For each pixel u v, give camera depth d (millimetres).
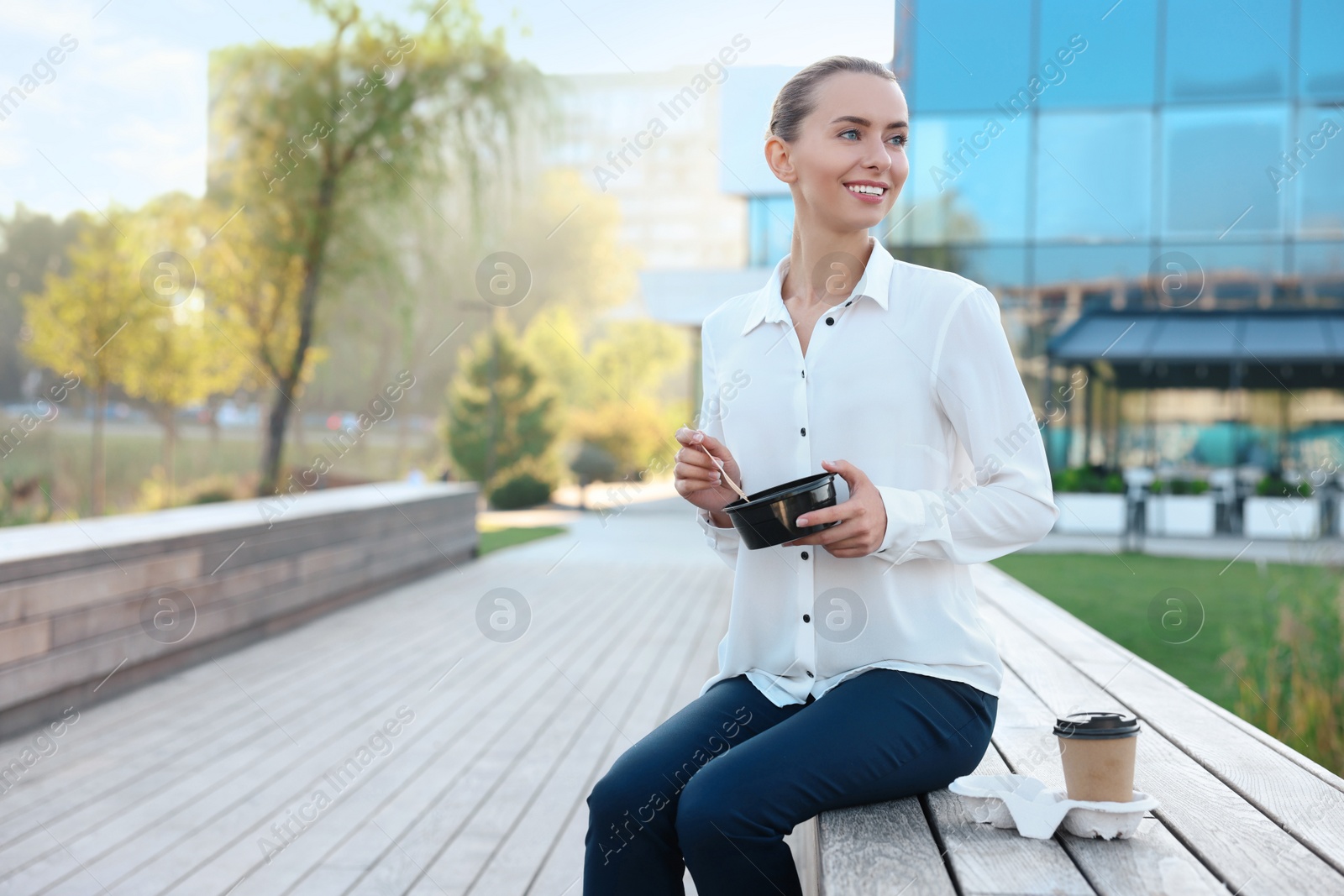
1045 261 10523
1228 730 1652
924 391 1348
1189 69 10039
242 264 11945
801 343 1438
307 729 3531
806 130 1376
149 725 3588
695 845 1180
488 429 16156
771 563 1415
